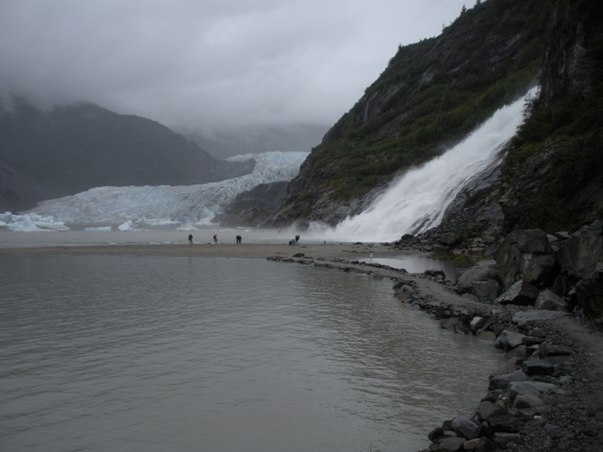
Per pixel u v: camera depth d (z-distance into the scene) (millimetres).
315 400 11734
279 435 9984
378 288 27922
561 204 31953
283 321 19766
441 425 10383
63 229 146625
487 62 112688
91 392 12234
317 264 38906
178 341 16766
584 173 31094
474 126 84938
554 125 44812
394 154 99188
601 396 10336
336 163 113875
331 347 16094
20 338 17156
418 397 11914
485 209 47438
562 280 19859
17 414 10961
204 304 23297
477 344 16609
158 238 86062
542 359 12930
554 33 51312
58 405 11445
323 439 9812
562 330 15664
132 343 16531
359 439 9797
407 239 56625
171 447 9516
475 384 12789
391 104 132125
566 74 46812
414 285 26719
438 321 19875
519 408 9922
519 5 115438
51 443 9656
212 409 11227
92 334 17703
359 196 87875
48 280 31438
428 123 104438
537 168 37250
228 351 15617
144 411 11117
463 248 44906
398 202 73312
